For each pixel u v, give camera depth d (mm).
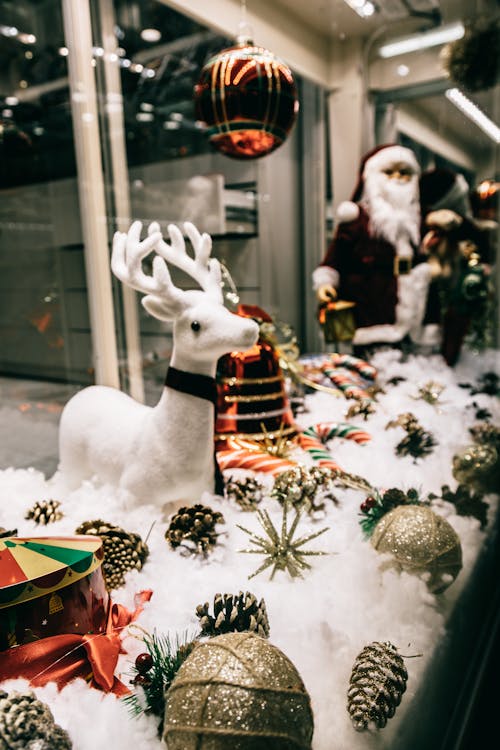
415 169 2021
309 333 2498
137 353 1601
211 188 1911
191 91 1938
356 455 1285
